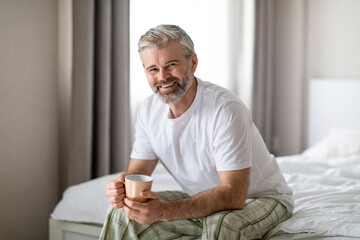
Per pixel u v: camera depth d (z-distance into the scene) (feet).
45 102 7.57
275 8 13.19
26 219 7.31
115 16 8.14
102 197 5.82
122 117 8.25
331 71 12.67
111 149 8.35
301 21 12.85
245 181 4.28
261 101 12.38
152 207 4.05
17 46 6.96
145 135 5.02
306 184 6.31
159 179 6.52
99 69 7.83
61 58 7.88
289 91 13.12
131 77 8.95
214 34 11.30
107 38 7.80
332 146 9.78
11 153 6.95
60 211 5.96
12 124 6.94
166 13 9.74
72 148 7.51
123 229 4.49
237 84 12.19
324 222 4.54
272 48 13.30
